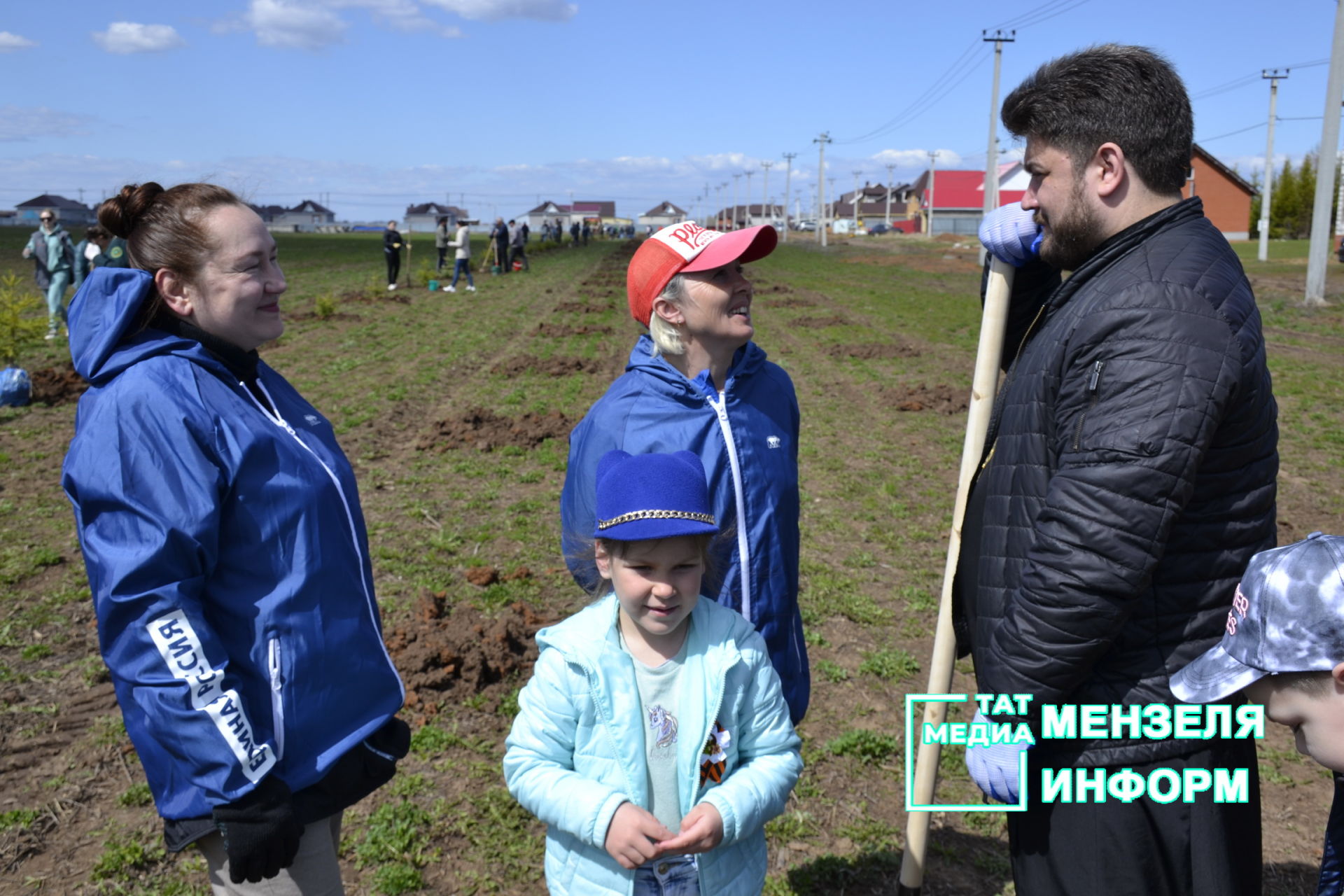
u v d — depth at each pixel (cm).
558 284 2892
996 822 361
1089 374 191
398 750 227
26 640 494
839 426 1027
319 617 204
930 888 320
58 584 566
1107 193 203
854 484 811
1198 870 199
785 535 260
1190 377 180
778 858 339
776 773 215
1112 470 181
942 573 615
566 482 266
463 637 471
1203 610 195
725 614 222
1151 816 200
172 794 191
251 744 184
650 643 216
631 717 209
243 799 184
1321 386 1202
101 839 342
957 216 10269
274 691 197
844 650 506
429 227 15462
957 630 268
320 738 204
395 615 530
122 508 182
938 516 732
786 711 227
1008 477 212
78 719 420
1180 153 200
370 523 689
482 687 450
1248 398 189
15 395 1013
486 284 2847
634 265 253
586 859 211
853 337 1711
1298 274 3022
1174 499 180
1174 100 198
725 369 257
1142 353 183
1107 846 202
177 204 199
